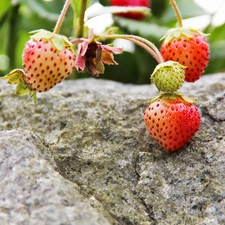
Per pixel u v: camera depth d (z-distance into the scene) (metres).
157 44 0.58
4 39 0.63
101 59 0.34
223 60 0.64
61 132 0.36
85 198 0.31
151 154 0.35
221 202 0.32
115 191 0.33
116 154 0.35
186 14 0.64
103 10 0.42
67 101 0.39
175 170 0.34
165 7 0.66
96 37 0.36
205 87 0.40
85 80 0.48
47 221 0.29
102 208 0.32
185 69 0.35
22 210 0.29
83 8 0.39
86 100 0.39
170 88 0.33
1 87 0.41
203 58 0.35
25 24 0.64
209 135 0.35
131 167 0.34
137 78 0.64
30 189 0.30
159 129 0.34
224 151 0.34
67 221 0.29
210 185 0.33
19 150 0.32
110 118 0.37
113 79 0.64
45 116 0.38
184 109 0.33
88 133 0.36
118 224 0.31
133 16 0.60
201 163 0.34
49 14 0.58
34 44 0.32
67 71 0.33
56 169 0.33
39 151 0.32
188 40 0.35
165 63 0.33
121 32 0.61
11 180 0.30
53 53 0.32
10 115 0.38
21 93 0.34
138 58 0.61
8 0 0.59
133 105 0.39
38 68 0.32
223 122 0.36
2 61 0.70
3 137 0.32
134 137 0.36
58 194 0.30
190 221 0.32
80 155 0.35
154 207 0.32
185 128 0.33
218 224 0.31
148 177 0.34
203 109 0.37
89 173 0.34
